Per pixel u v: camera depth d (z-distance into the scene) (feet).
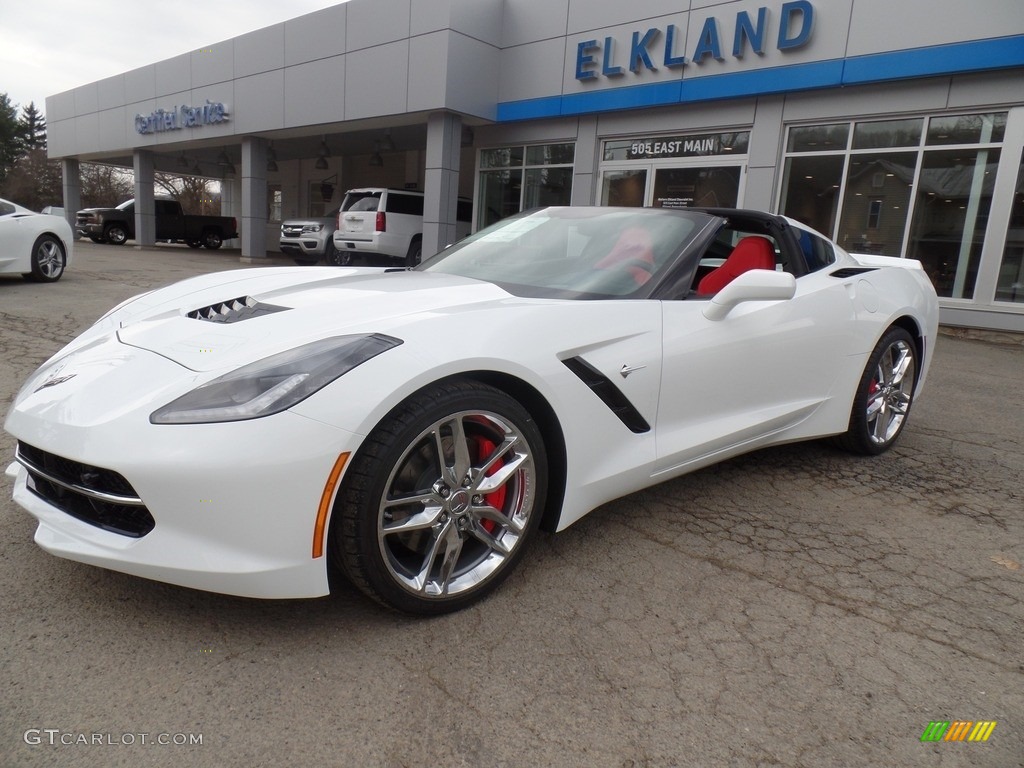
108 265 46.37
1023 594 8.04
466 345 6.80
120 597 7.13
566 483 7.76
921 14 28.63
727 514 9.89
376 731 5.50
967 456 13.01
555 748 5.41
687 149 37.50
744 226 11.25
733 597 7.68
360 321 7.00
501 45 43.11
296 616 6.97
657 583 7.90
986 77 28.02
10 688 5.76
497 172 46.68
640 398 8.30
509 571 7.50
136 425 6.01
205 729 5.44
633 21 37.29
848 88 31.40
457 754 5.31
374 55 44.45
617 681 6.21
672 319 8.71
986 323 29.17
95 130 75.51
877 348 12.05
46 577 7.41
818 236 12.34
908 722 5.86
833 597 7.77
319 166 65.00
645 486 8.86
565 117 41.75
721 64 34.47
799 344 10.39
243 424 5.86
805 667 6.52
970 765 5.43
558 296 8.61
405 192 46.85
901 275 13.20
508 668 6.32
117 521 6.38
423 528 6.69
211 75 58.08
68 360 7.49
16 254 31.60
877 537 9.37
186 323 7.75
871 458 12.69
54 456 6.53
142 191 72.49
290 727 5.50
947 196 29.81
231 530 5.89
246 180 57.57
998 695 6.25
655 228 9.97
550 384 7.37
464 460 6.89
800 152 33.65
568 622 7.07
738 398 9.68
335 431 5.98
